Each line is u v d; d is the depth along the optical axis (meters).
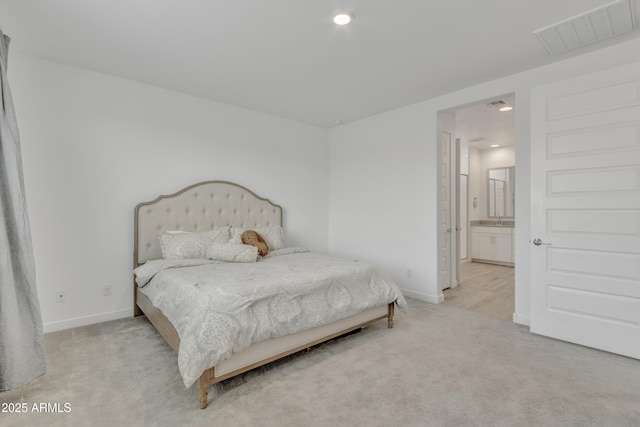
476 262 6.72
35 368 1.92
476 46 2.54
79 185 2.94
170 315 2.19
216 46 2.54
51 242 2.80
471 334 2.79
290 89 3.46
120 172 3.16
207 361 1.73
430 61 2.80
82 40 2.45
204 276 2.43
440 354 2.41
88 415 1.69
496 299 3.92
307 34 2.37
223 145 3.90
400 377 2.08
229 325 1.87
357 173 4.64
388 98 3.72
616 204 2.39
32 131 2.71
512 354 2.40
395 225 4.15
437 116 3.71
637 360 2.30
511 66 2.89
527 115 2.97
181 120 3.56
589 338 2.51
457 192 4.71
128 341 2.61
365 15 2.13
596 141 2.46
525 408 1.75
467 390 1.93
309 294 2.36
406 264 4.03
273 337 2.09
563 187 2.62
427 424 1.63
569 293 2.61
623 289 2.36
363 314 2.72
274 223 4.31
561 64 2.79
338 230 4.94
